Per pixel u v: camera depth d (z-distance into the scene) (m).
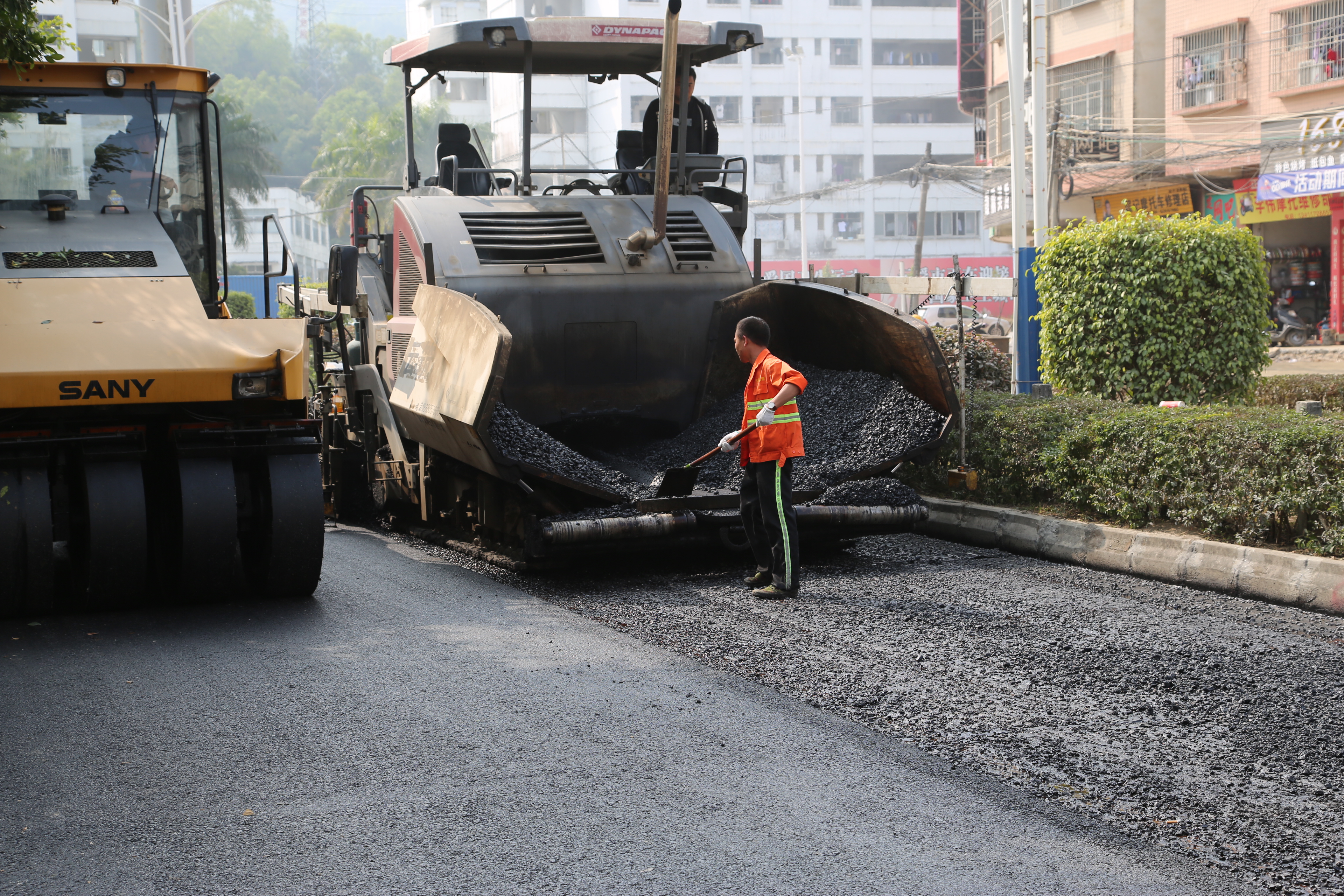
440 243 8.93
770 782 4.28
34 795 4.24
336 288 10.10
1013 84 14.00
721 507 7.81
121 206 7.85
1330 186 27.78
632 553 8.55
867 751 4.57
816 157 75.38
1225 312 10.16
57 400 6.43
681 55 10.31
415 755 4.57
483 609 7.00
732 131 74.75
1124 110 33.81
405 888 3.52
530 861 3.68
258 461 7.33
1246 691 5.22
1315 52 28.36
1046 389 10.63
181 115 8.02
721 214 10.31
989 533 8.73
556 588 7.57
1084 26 35.12
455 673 5.65
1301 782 4.25
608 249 9.25
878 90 75.75
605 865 3.65
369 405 10.30
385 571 8.28
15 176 7.66
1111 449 8.09
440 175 10.70
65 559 8.56
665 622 6.58
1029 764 4.44
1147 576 7.54
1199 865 3.63
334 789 4.26
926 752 4.56
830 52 75.31
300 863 3.68
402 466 9.66
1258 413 7.80
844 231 75.25
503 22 9.73
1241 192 30.62
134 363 6.55
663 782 4.29
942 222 76.00
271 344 6.93
